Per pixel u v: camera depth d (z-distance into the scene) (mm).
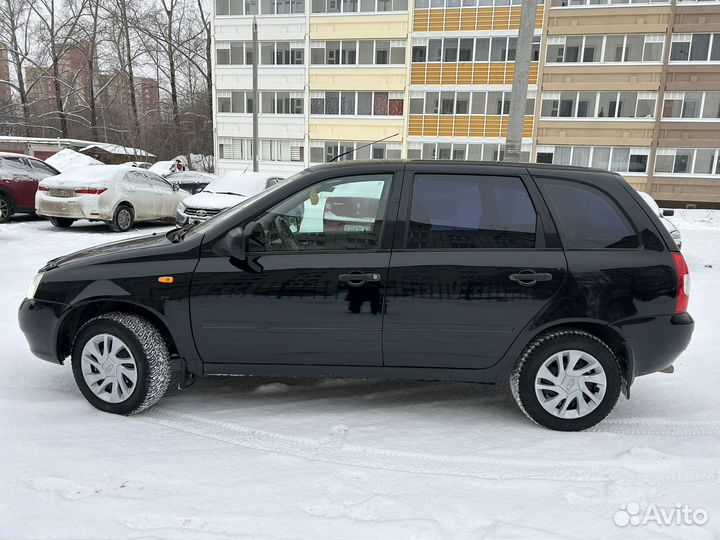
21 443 2975
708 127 29266
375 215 3344
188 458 2881
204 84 44844
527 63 7758
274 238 3359
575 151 31250
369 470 2814
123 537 2217
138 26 41750
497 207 3352
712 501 2598
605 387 3289
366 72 32344
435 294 3240
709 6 28328
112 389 3389
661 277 3285
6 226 12336
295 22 32562
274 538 2232
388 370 3395
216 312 3320
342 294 3256
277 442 3123
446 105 32094
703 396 3994
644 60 29609
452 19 30984
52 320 3422
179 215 10797
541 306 3242
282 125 33938
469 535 2281
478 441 3195
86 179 11977
